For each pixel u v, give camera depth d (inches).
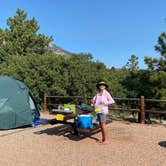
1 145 367.2
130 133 428.5
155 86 637.9
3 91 486.6
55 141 383.2
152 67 674.2
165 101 510.9
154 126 490.0
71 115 383.2
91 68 740.0
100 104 367.9
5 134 432.8
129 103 647.8
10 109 474.3
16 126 475.5
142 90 649.6
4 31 1224.2
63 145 362.6
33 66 740.0
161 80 623.2
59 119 375.2
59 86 703.7
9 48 1152.8
